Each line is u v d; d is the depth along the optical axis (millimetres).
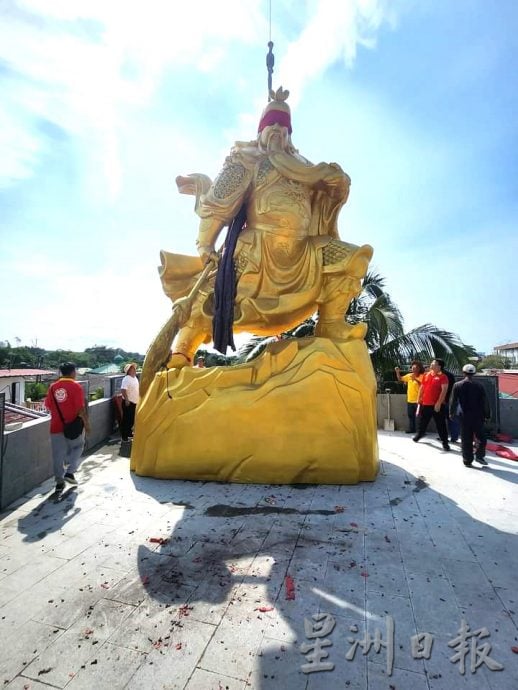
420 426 7645
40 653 2223
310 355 5312
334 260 5840
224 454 5156
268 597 2719
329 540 3547
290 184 5914
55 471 4770
